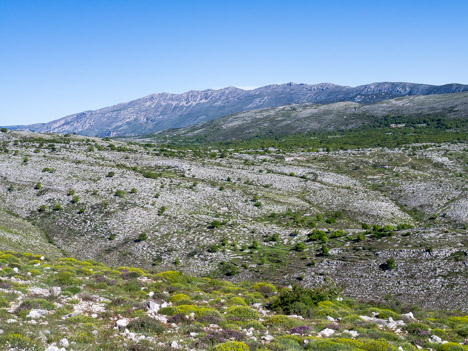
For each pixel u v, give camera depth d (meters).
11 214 91.00
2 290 21.61
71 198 100.06
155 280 36.03
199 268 72.25
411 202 120.50
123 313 21.05
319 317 25.73
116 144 184.75
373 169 160.25
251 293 33.72
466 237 66.56
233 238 84.12
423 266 59.12
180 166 143.50
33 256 42.28
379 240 73.00
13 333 14.74
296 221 95.25
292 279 63.44
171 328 19.12
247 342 17.38
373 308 30.78
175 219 93.62
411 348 19.25
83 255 76.38
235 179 134.00
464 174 147.12
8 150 135.12
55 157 133.88
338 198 118.88
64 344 14.73
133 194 105.12
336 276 62.22
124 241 82.94
